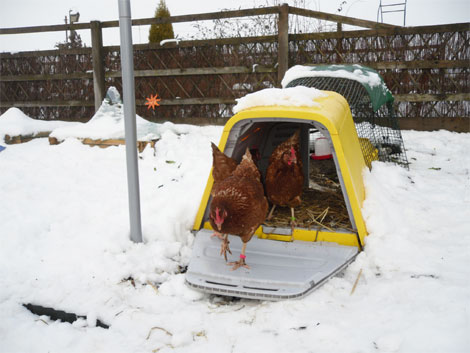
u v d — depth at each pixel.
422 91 7.57
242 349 2.17
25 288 2.78
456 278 2.67
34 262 3.11
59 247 3.31
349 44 7.75
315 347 2.14
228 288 2.65
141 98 8.91
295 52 8.00
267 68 8.02
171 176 5.07
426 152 6.37
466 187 4.64
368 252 3.12
